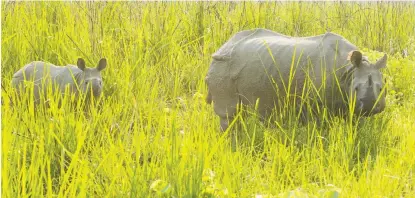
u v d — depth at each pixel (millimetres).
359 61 9797
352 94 9828
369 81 9703
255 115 10055
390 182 8711
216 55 10633
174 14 15867
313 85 9820
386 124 10836
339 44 10219
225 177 8062
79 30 14336
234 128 10609
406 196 8523
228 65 10500
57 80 11414
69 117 9516
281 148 9430
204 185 7723
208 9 16172
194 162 7883
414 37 17203
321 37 10438
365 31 16984
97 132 9727
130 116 11117
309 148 9828
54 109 9492
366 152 10070
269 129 10258
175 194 7602
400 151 9727
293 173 9359
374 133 10336
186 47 14594
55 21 15203
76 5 15266
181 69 13969
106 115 10148
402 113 11969
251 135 10273
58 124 9336
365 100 9672
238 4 17312
